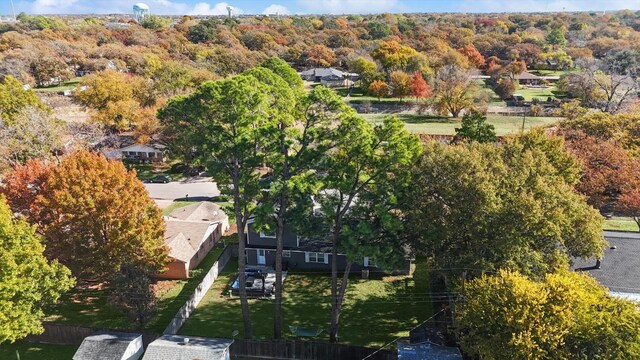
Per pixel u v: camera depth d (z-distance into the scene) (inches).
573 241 1140.5
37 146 2197.3
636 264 1241.4
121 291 1226.6
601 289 974.4
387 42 5659.5
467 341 1001.5
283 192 1128.8
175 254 1534.2
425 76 4507.9
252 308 1392.7
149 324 1304.1
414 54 4820.4
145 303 1235.9
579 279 978.1
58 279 1171.3
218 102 1173.1
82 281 1517.0
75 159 1369.3
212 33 6402.6
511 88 4399.6
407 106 4281.5
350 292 1460.4
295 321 1315.2
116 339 1139.3
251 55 5132.9
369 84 4586.6
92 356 1093.8
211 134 1174.3
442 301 1390.3
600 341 877.8
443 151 1171.9
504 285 956.0
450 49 5462.6
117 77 3245.6
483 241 1086.4
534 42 6422.2
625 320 880.9
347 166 1114.7
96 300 1429.6
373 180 1172.5
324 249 1577.3
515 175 1170.0
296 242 1599.4
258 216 1117.1
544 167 1256.2
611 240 1366.9
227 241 1825.8
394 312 1350.9
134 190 1393.9
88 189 1315.2
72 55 4936.0
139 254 1378.0
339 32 6978.4
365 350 1114.1
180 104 1332.4
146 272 1293.1
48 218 1371.8
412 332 1177.4
